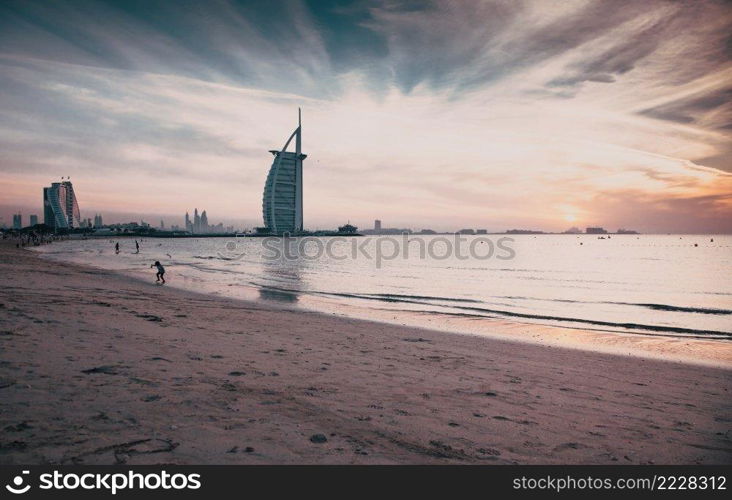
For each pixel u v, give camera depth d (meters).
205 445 4.20
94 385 5.62
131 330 9.98
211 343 9.43
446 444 4.85
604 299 28.05
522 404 6.66
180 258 74.88
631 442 5.38
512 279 43.44
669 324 18.58
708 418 6.58
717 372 10.20
